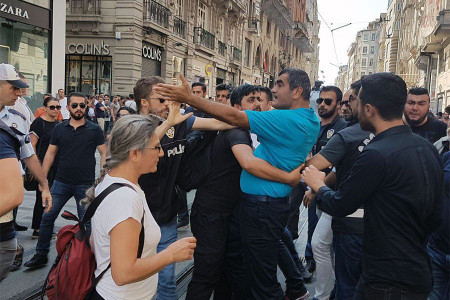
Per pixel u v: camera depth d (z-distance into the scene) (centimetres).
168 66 2123
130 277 173
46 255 420
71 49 1841
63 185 428
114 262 172
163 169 275
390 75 208
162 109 286
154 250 195
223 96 531
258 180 272
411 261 195
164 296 290
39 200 499
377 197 199
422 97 432
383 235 198
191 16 2359
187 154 291
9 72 264
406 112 443
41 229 417
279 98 268
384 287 197
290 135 255
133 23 1778
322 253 349
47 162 428
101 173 198
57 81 1452
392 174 194
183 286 389
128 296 184
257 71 3972
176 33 2186
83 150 430
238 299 323
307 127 258
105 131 1605
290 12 5322
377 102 205
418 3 3059
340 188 211
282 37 5094
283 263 356
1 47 1212
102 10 1798
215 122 283
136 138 185
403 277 194
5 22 1220
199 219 292
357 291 213
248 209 277
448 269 276
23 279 388
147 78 290
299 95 263
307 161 290
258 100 335
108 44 1814
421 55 2450
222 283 339
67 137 424
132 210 177
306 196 345
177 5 2222
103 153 444
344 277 290
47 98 508
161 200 279
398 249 195
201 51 2512
